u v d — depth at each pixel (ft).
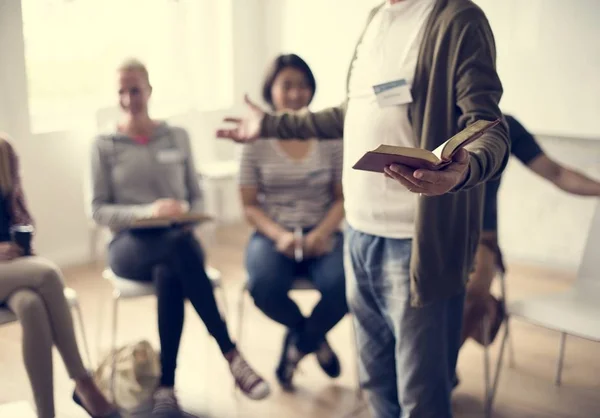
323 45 17.46
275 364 10.45
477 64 5.48
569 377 10.19
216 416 8.98
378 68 6.04
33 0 13.88
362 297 6.65
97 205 9.77
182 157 10.41
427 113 5.68
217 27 17.81
